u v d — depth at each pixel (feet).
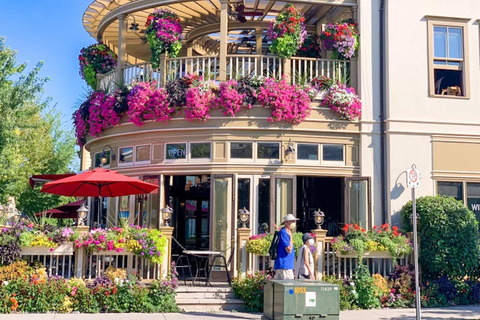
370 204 46.65
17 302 36.40
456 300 43.42
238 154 46.55
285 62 47.96
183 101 46.42
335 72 49.65
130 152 49.90
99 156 53.83
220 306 39.99
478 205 48.85
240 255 41.93
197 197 55.26
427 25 49.47
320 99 47.62
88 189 45.78
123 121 50.03
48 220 65.36
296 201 50.39
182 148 47.29
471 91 49.73
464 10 50.26
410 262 44.62
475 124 49.19
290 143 46.65
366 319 36.29
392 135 47.70
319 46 53.57
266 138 46.62
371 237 43.16
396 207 47.06
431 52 49.26
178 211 55.06
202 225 54.95
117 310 37.42
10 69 56.03
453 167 48.42
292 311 26.84
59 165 86.17
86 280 39.06
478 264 44.75
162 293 38.50
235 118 46.50
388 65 48.49
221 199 45.73
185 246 54.80
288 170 46.60
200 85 46.60
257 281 39.96
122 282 38.06
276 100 45.80
